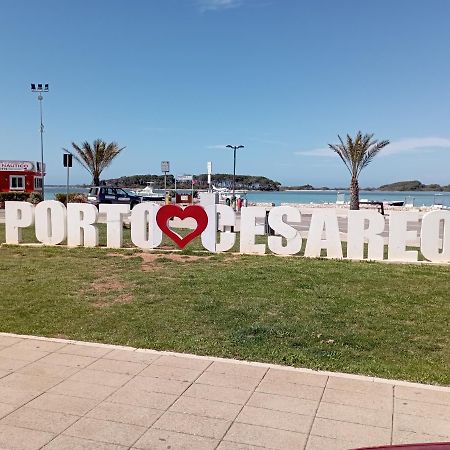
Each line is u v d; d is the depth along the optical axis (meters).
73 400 4.23
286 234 11.85
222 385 4.55
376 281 8.79
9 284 8.65
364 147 36.19
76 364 5.05
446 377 4.82
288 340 5.86
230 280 8.79
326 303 7.39
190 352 5.45
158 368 4.95
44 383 4.58
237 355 5.37
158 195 45.97
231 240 12.30
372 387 4.54
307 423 3.87
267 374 4.82
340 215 29.28
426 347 5.71
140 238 12.76
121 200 36.38
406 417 3.97
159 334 6.06
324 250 13.02
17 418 3.91
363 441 3.61
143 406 4.13
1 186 41.72
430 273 9.62
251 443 3.58
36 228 13.50
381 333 6.15
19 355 5.30
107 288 8.35
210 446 3.54
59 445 3.53
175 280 8.85
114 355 5.31
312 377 4.76
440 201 55.78
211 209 12.30
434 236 11.08
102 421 3.88
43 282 8.78
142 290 8.13
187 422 3.87
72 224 13.23
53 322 6.55
